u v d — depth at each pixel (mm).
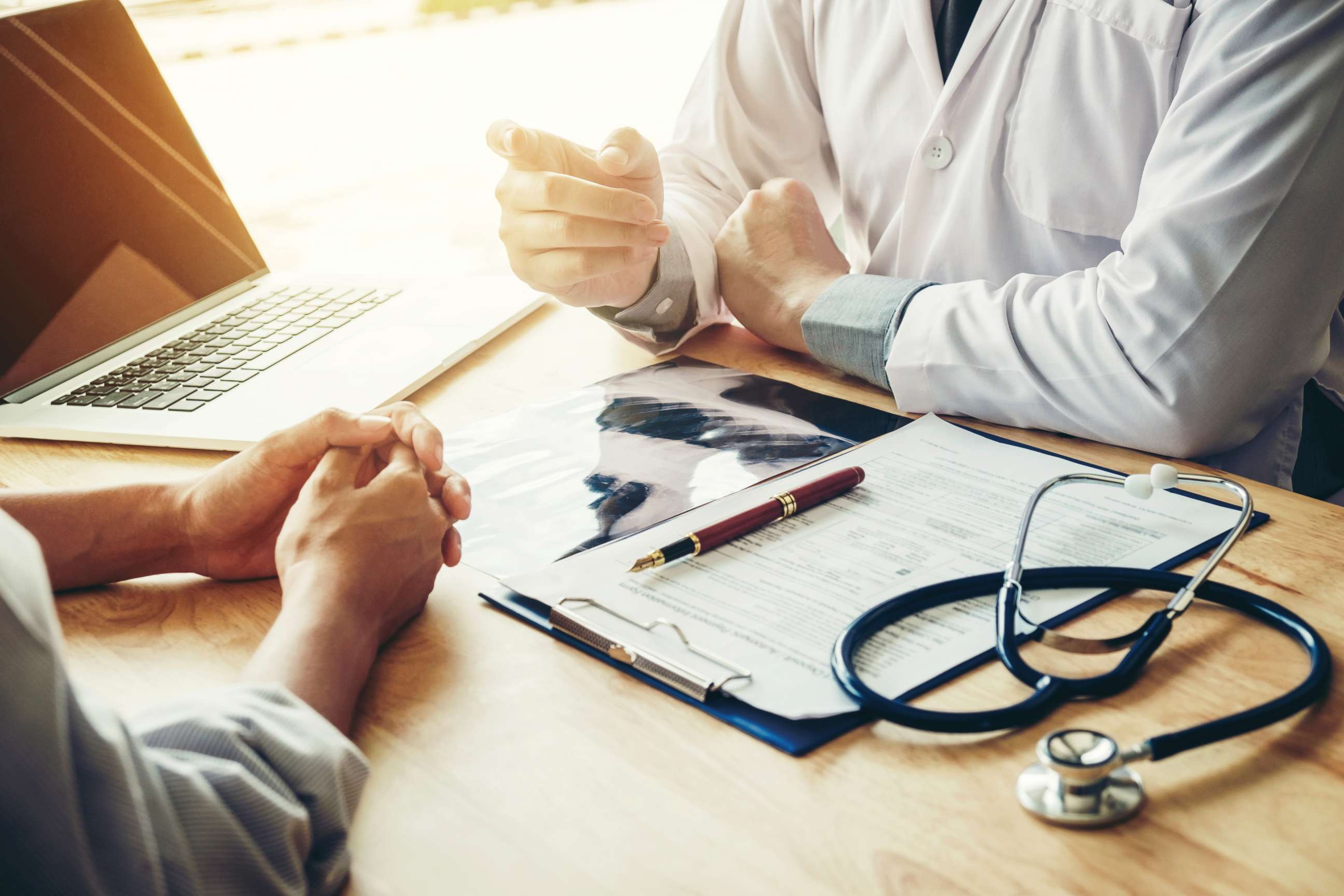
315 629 523
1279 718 445
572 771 466
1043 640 513
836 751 466
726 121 1238
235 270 1218
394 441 669
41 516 661
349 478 621
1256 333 747
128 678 565
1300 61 762
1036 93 1007
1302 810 413
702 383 919
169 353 1036
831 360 921
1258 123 757
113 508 667
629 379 938
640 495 713
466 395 921
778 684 502
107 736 327
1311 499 664
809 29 1223
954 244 1086
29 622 314
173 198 1167
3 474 831
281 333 1068
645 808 440
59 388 975
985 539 626
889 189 1190
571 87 3867
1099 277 813
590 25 4785
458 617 597
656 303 987
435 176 2180
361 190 2045
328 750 423
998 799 430
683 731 487
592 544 652
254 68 4234
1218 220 753
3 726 298
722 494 705
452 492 655
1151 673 502
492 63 4258
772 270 1003
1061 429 796
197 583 674
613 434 818
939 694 494
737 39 1264
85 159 1080
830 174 1339
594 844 423
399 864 422
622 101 3662
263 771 393
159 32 4039
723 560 621
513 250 939
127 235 1101
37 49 1063
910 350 836
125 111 1141
